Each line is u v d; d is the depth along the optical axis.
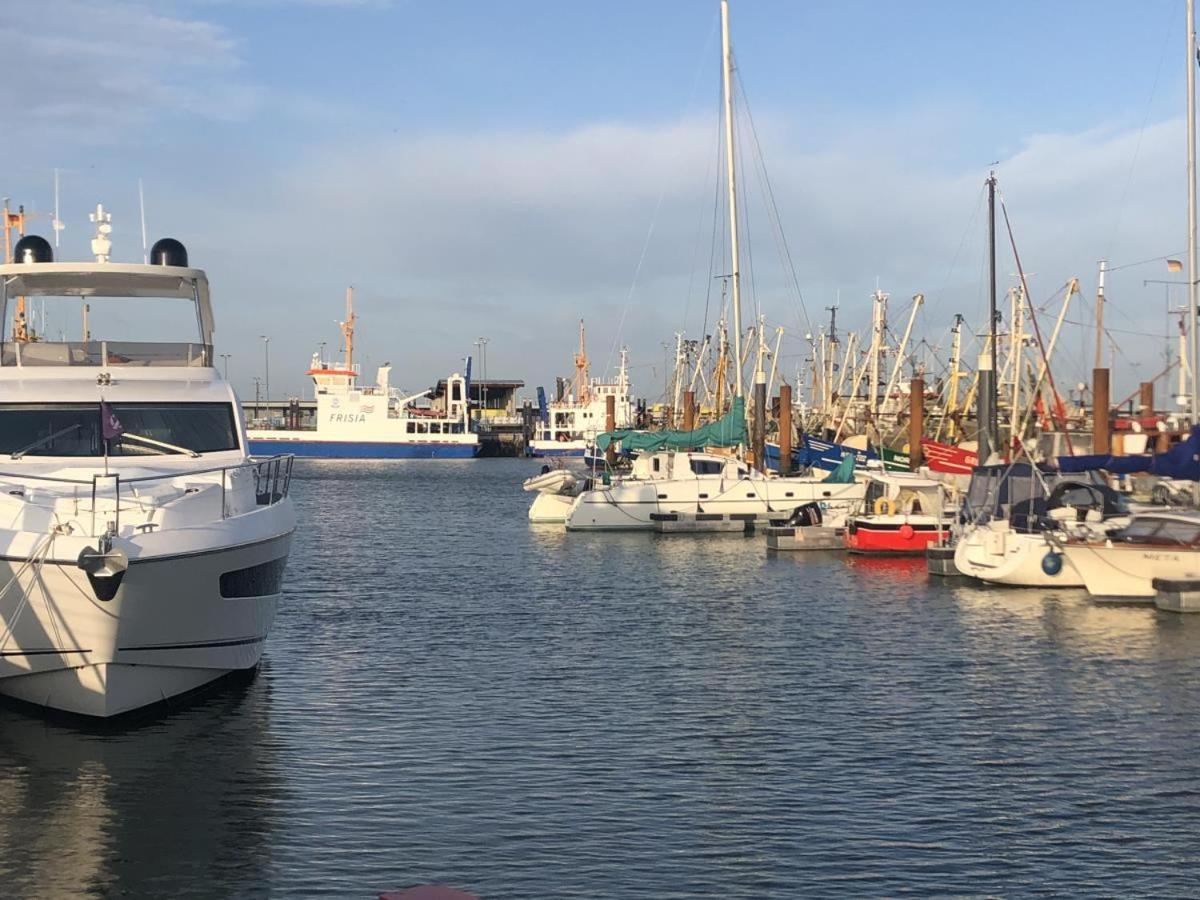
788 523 55.22
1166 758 20.12
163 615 20.12
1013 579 38.28
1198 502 40.25
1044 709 23.23
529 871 15.52
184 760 19.69
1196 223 43.53
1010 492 40.53
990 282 52.34
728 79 62.34
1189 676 25.81
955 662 27.50
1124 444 56.06
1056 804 17.94
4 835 16.58
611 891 14.95
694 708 23.52
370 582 42.72
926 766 19.72
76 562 18.83
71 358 23.84
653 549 53.22
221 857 15.90
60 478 20.45
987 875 15.43
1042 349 55.78
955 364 85.31
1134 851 16.20
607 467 70.81
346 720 22.44
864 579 41.81
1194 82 43.50
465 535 62.38
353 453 192.12
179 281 25.12
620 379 168.88
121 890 14.93
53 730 20.88
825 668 27.08
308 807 17.72
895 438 85.94
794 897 14.79
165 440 23.20
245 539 21.22
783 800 18.11
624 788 18.67
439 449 194.50
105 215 25.31
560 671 26.89
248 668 23.42
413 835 16.69
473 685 25.44
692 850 16.20
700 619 33.94
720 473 60.06
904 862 15.84
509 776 19.20
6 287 24.58
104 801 17.84
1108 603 35.03
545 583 42.19
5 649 20.02
